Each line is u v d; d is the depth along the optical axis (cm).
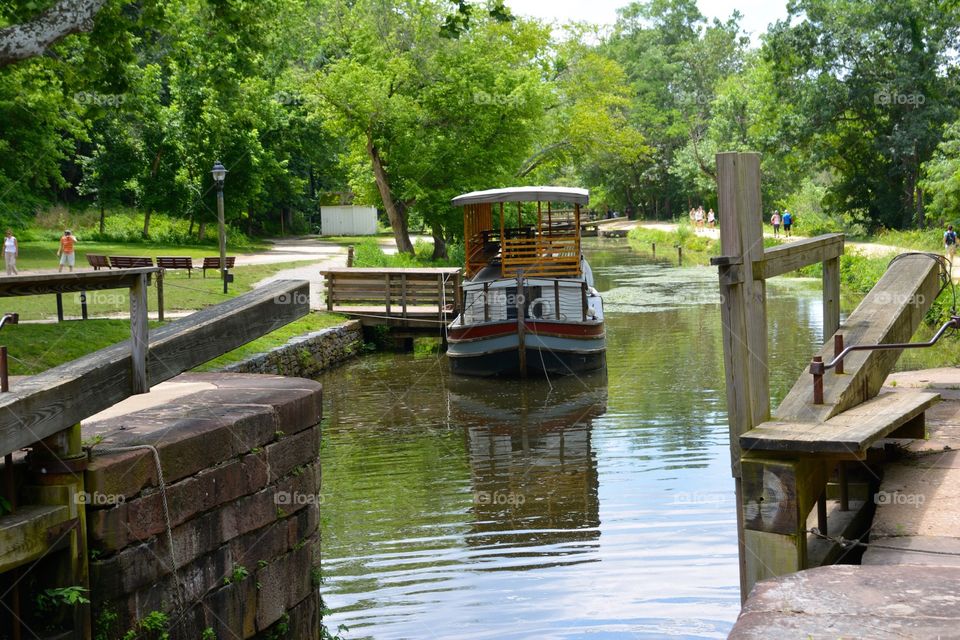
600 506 1155
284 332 2450
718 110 7694
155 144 5497
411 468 1419
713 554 954
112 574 533
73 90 2041
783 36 5828
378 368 2483
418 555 1002
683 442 1499
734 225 491
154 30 2175
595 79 5178
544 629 779
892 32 5681
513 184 4441
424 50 4281
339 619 827
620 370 2227
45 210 5528
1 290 494
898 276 688
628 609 819
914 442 664
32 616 511
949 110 5481
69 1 1427
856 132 5853
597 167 9619
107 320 2088
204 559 603
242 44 2166
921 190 5512
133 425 614
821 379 524
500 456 1477
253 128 5706
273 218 8044
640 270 4947
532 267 2477
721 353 2373
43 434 502
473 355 2252
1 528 477
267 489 668
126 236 5462
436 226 4591
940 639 302
